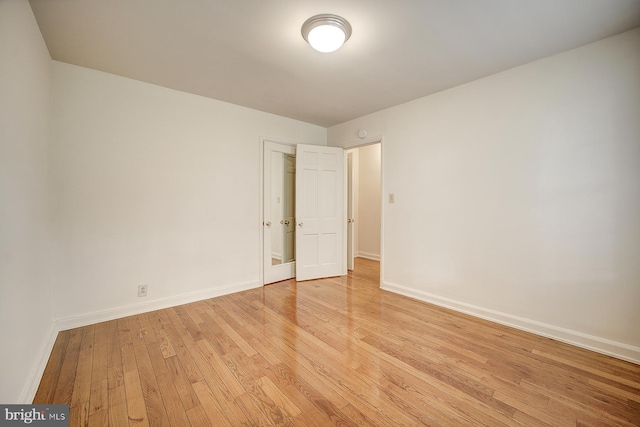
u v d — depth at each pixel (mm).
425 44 2094
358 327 2455
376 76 2621
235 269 3418
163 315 2689
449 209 2904
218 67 2455
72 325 2385
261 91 2980
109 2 1646
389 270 3510
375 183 5590
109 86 2555
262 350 2055
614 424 1375
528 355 2000
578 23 1838
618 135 1967
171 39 2035
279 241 3998
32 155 1741
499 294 2549
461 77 2639
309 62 2369
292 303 3049
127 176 2650
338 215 4219
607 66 2000
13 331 1348
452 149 2873
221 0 1629
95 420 1379
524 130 2387
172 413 1433
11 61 1374
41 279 1918
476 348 2100
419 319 2631
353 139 4000
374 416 1422
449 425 1364
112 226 2578
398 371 1806
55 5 1667
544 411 1461
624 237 1953
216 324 2498
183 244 3000
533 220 2350
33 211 1747
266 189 3707
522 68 2395
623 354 1939
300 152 3883
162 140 2850
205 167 3146
